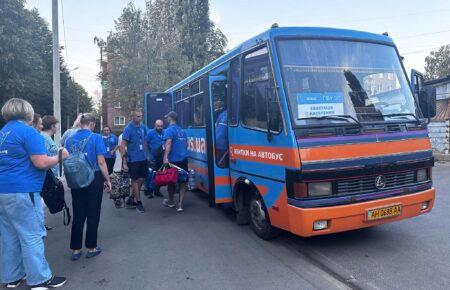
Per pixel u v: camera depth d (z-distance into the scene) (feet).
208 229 22.22
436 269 15.37
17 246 14.97
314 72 17.10
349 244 18.62
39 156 14.24
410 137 17.42
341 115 16.71
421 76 19.86
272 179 17.37
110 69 133.59
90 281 15.47
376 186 16.38
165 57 135.74
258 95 17.26
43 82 112.88
